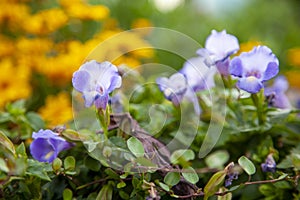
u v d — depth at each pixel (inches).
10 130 22.9
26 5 38.5
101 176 19.2
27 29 33.5
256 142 21.0
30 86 32.3
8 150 17.5
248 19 55.8
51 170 18.1
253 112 21.7
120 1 45.2
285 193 19.7
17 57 32.8
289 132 21.0
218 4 60.1
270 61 19.0
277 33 56.7
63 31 36.2
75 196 19.2
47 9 38.9
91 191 19.2
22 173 17.2
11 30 35.6
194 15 54.2
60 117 25.9
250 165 18.3
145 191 18.0
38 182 18.1
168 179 18.1
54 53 34.3
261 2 61.7
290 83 43.2
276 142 21.4
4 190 18.3
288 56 47.5
